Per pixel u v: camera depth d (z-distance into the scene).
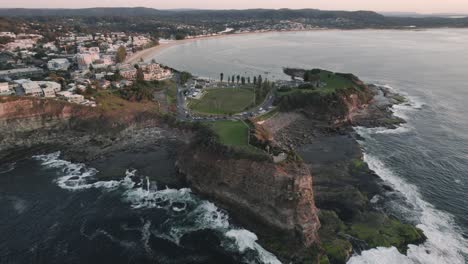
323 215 90.81
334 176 111.62
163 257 79.94
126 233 87.69
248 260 79.19
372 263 76.94
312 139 143.38
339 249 79.50
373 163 121.75
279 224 87.38
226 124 135.00
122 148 134.62
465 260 77.75
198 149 113.12
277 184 90.06
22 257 79.25
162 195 104.38
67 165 122.62
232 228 90.19
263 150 100.44
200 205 99.88
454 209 95.62
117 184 110.19
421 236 84.44
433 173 114.88
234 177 98.38
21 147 134.38
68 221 92.12
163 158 126.81
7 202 100.25
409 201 98.88
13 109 138.88
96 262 78.25
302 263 77.56
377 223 88.62
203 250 82.19
